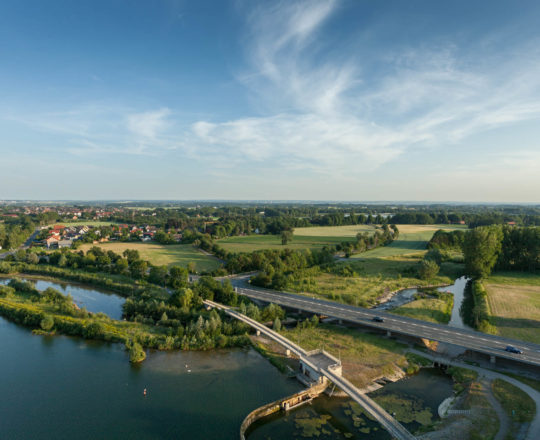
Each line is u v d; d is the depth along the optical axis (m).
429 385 64.94
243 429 51.91
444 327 87.44
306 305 108.12
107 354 76.62
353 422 54.66
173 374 68.50
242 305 101.19
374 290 132.12
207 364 72.94
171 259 186.12
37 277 152.75
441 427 51.12
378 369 69.12
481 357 74.62
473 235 144.00
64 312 98.81
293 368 71.56
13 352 77.00
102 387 63.44
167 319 93.69
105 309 110.69
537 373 66.56
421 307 110.25
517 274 156.38
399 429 48.41
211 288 115.81
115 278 144.00
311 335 88.06
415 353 76.88
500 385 61.88
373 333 89.31
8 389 62.41
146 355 76.62
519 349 73.25
